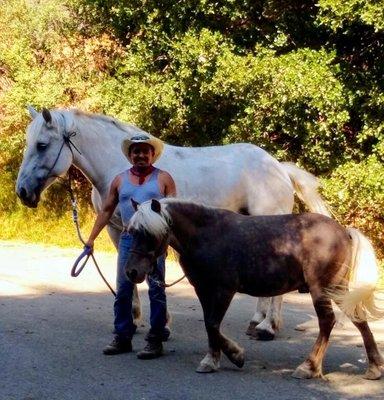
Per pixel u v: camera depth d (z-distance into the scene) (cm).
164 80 1397
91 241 640
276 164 766
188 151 735
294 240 568
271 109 1258
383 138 1234
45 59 1590
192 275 574
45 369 586
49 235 1538
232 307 866
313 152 1301
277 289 572
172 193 625
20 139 1562
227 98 1358
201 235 568
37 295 936
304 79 1185
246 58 1252
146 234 539
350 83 1240
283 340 696
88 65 1541
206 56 1290
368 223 1280
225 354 584
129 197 616
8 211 1658
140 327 736
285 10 1343
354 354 639
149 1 1395
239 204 738
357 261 559
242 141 1349
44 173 705
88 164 713
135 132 732
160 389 534
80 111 720
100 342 680
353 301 545
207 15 1362
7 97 1545
